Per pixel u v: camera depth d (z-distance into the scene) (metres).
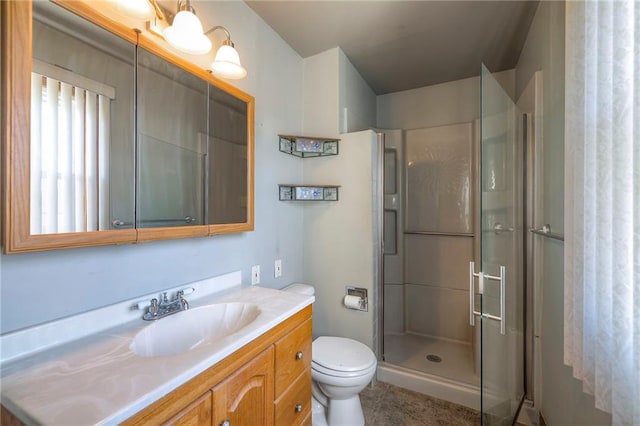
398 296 2.68
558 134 1.30
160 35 1.09
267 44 1.74
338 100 2.00
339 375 1.37
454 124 2.54
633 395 0.69
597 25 0.83
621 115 0.72
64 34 0.80
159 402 0.61
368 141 1.90
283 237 1.90
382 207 2.07
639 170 0.66
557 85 1.31
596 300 0.82
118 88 0.95
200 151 1.26
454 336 2.52
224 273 1.42
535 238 1.66
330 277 2.02
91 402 0.56
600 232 0.80
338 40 1.91
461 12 1.63
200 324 1.11
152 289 1.09
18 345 0.74
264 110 1.72
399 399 1.78
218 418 0.77
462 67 2.30
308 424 1.23
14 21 0.69
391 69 2.34
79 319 0.86
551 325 1.43
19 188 0.70
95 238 0.86
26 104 0.71
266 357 0.96
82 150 0.85
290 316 1.11
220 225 1.32
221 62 1.18
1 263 0.72
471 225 2.45
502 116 1.50
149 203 1.05
